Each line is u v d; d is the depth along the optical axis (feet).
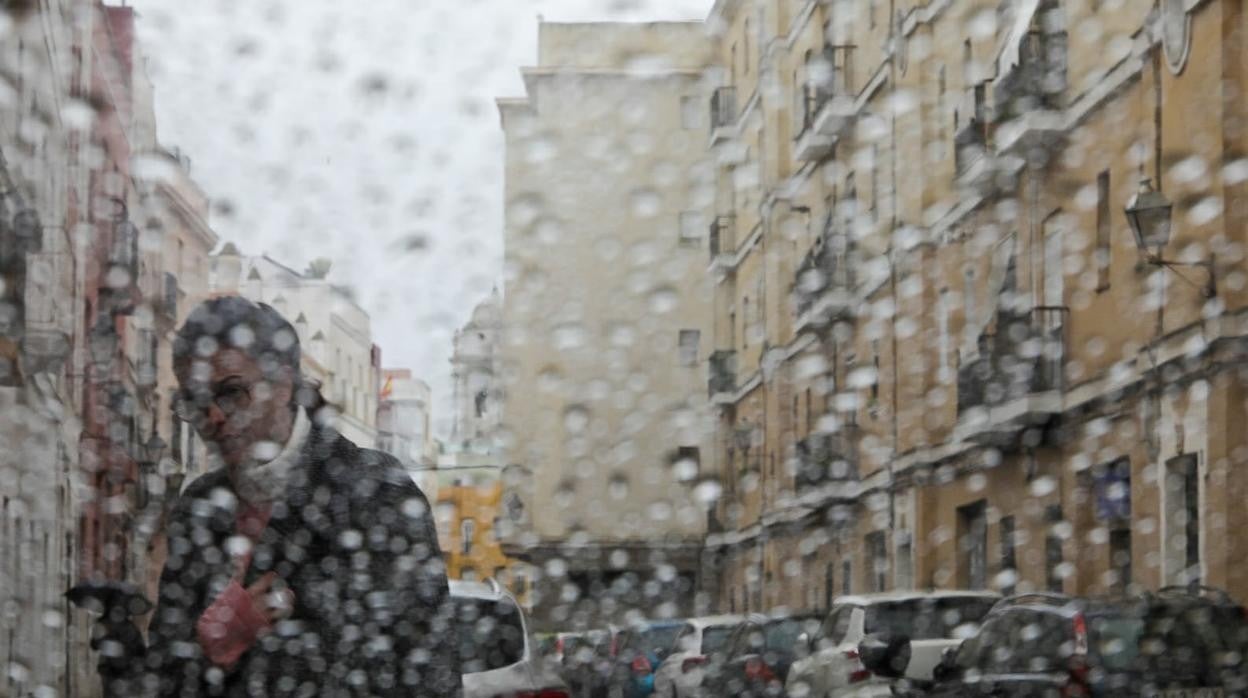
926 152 90.74
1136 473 66.13
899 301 95.96
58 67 80.53
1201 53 58.85
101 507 106.52
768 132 128.77
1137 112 65.57
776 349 125.39
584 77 155.94
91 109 96.78
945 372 89.35
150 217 131.75
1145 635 29.55
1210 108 58.34
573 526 135.95
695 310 148.56
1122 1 66.39
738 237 143.54
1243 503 57.72
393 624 10.89
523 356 130.72
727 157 145.69
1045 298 75.46
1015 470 79.25
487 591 28.37
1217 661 29.35
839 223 111.14
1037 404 72.90
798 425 123.03
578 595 116.06
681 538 139.13
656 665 62.54
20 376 64.44
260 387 11.05
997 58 78.54
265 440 11.07
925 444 90.38
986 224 82.07
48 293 70.23
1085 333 71.26
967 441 81.25
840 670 44.91
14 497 68.69
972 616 45.03
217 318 11.07
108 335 104.83
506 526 139.44
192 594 11.48
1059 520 74.95
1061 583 74.79
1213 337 57.98
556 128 155.22
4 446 65.77
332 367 218.59
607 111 154.92
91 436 99.55
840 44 108.78
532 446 136.56
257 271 184.65
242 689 10.97
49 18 75.92
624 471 137.08
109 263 107.86
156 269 134.00
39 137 73.15
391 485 11.07
